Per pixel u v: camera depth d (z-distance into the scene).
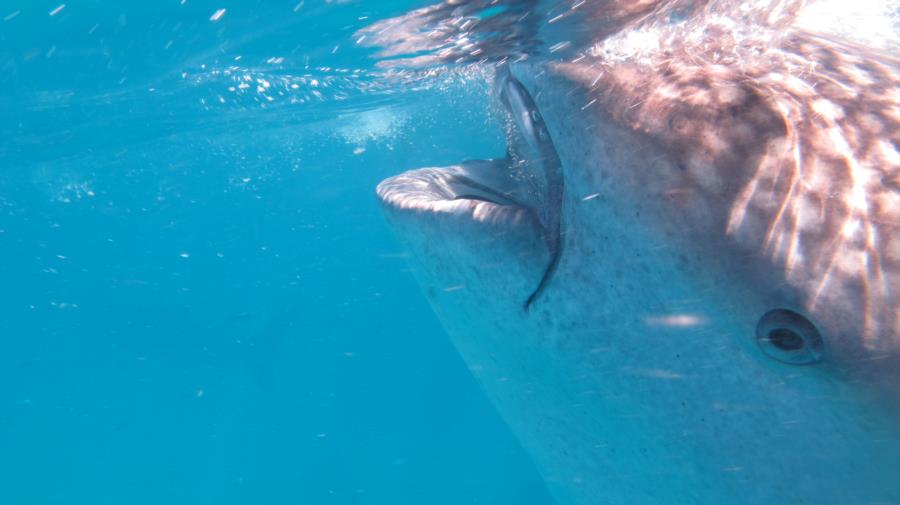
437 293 2.50
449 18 3.71
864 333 1.44
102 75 7.30
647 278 1.76
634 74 1.84
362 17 4.49
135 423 18.14
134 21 5.07
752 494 1.80
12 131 11.88
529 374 2.25
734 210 1.59
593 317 1.92
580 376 2.05
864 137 1.58
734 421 1.75
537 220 2.03
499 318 2.22
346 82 8.43
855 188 1.51
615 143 1.76
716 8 2.27
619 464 2.12
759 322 1.58
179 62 6.70
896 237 1.43
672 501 2.02
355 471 15.95
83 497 15.98
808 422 1.62
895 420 1.47
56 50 6.04
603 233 1.82
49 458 17.44
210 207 31.20
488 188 2.53
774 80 1.74
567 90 1.92
